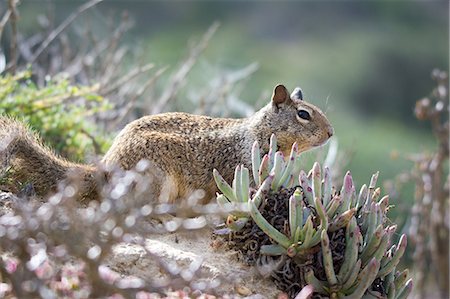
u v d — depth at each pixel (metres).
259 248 9.95
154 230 7.99
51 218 7.63
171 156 11.15
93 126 14.14
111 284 7.61
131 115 16.16
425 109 15.59
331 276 9.47
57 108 13.43
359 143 30.62
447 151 15.52
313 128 12.09
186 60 17.97
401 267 18.30
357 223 10.07
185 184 11.32
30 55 16.70
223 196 9.91
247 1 45.84
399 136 36.50
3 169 10.73
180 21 43.09
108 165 10.91
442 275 15.64
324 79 40.94
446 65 43.28
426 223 15.72
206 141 11.51
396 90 42.19
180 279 7.96
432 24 46.25
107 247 7.64
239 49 41.88
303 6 45.25
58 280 7.91
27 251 7.63
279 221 9.88
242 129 11.82
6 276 7.82
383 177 27.58
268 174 10.10
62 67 17.20
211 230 10.41
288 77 39.22
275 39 43.94
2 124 11.10
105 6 36.88
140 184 10.15
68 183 10.49
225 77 18.89
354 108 40.56
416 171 16.41
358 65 41.97
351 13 45.94
